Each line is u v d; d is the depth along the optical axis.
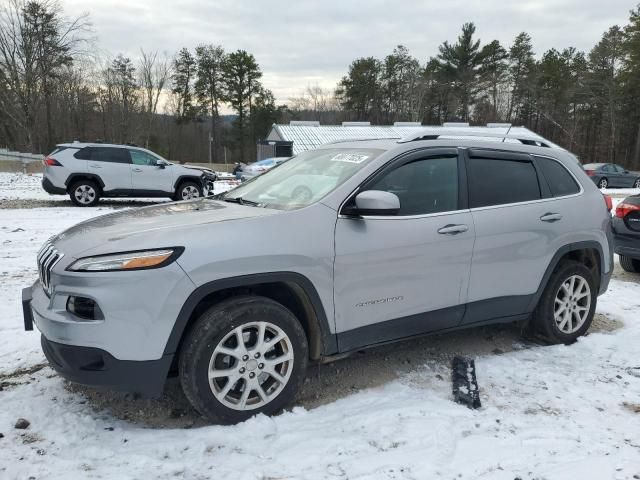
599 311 5.69
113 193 14.38
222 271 3.02
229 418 3.12
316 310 3.35
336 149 4.29
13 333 4.60
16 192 17.64
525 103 69.75
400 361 4.24
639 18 51.72
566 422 3.29
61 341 2.90
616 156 61.25
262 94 68.75
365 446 2.96
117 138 59.22
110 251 2.93
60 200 15.37
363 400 3.54
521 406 3.50
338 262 3.38
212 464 2.77
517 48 69.81
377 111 77.31
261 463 2.79
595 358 4.35
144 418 3.28
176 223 3.27
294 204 3.59
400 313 3.69
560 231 4.42
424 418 3.28
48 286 3.18
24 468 2.69
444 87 69.88
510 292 4.20
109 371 2.89
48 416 3.24
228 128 71.19
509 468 2.79
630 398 3.65
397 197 3.48
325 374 3.96
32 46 43.06
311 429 3.13
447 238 3.80
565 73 65.00
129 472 2.69
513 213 4.17
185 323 2.98
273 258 3.15
